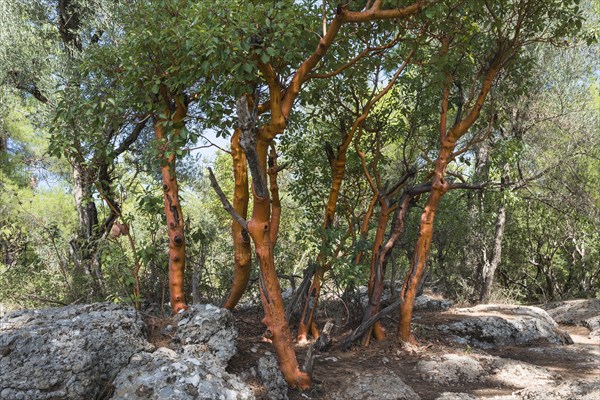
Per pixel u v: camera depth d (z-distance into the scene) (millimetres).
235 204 7426
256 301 10102
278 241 12133
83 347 5133
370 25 7688
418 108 10523
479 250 15359
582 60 14125
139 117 8688
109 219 9328
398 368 7641
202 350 5855
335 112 9469
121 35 10508
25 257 9391
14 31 11633
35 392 4715
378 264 8859
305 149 10281
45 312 5707
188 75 6871
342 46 8156
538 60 13664
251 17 6254
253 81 7355
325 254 8414
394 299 9336
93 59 7582
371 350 8266
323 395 6188
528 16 8445
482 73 9102
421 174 11500
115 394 4855
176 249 7195
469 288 15219
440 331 9461
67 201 14734
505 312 10750
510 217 17000
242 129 5617
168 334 6141
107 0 10828
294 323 9164
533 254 18109
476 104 8531
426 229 8609
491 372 7613
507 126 14141
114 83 7699
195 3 6887
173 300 7145
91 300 8148
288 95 6504
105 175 8281
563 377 7527
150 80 7227
